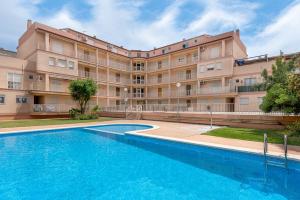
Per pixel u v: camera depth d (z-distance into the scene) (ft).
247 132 43.29
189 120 69.05
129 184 20.39
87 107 101.19
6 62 79.46
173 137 38.52
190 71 116.37
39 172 23.61
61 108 92.84
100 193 18.31
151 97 128.06
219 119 60.49
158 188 19.44
